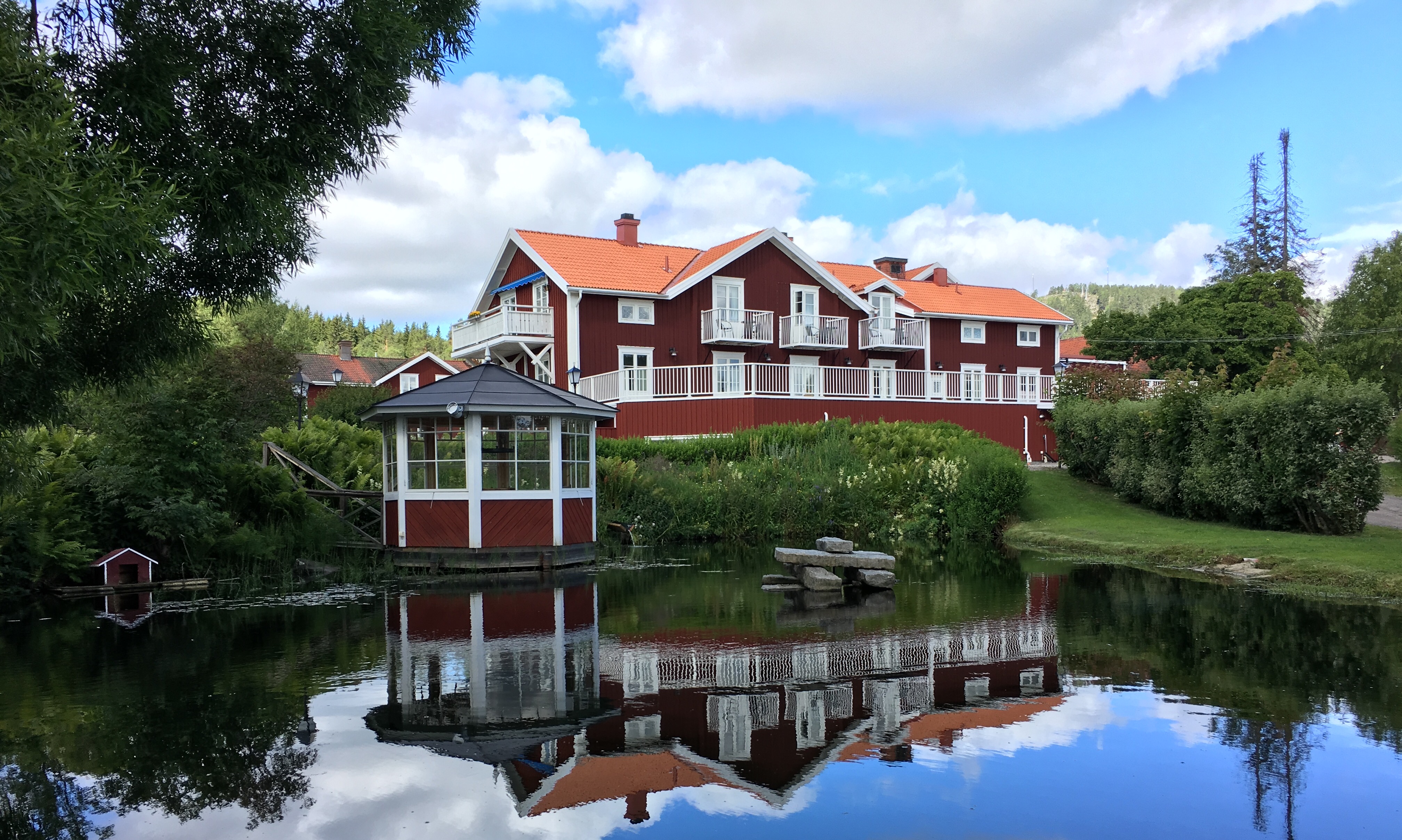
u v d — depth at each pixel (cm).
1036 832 430
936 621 995
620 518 2002
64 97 614
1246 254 5716
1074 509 2203
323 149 899
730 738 582
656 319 2966
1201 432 1947
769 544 1998
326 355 6225
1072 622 979
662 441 2411
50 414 870
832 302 3338
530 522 1565
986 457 2084
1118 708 639
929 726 603
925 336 3478
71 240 540
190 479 1456
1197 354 4419
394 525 1602
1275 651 816
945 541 2012
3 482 882
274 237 886
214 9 820
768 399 2683
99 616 1109
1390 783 489
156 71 769
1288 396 1706
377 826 441
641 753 555
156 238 643
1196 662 777
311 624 1020
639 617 1048
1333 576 1236
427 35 970
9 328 524
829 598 1196
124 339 919
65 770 527
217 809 470
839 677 739
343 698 685
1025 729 593
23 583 1310
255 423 2000
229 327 4481
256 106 872
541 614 1075
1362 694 666
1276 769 514
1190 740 568
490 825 445
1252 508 1783
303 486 1745
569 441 1641
